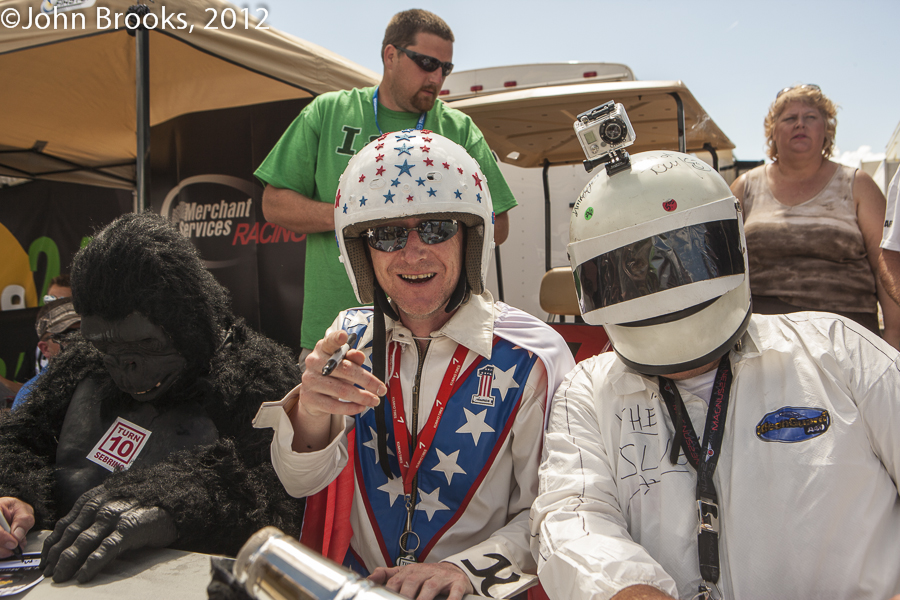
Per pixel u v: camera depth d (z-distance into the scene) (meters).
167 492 1.18
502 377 1.43
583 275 1.16
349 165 1.46
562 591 1.05
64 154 5.38
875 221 2.49
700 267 1.07
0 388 3.47
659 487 1.13
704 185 1.11
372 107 2.51
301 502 1.48
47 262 5.57
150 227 1.41
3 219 5.43
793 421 1.06
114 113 4.67
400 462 1.45
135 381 1.38
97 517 1.11
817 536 1.00
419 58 2.36
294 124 2.49
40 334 2.84
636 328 1.11
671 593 0.98
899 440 1.01
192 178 4.53
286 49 3.37
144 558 1.12
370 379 1.15
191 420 1.43
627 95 3.43
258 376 1.51
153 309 1.34
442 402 1.43
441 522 1.40
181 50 3.81
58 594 0.99
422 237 1.34
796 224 2.55
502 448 1.41
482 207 1.39
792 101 2.57
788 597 1.01
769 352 1.13
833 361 1.09
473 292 1.48
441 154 1.37
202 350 1.44
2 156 5.18
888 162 5.32
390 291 1.40
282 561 0.57
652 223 1.08
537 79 4.20
